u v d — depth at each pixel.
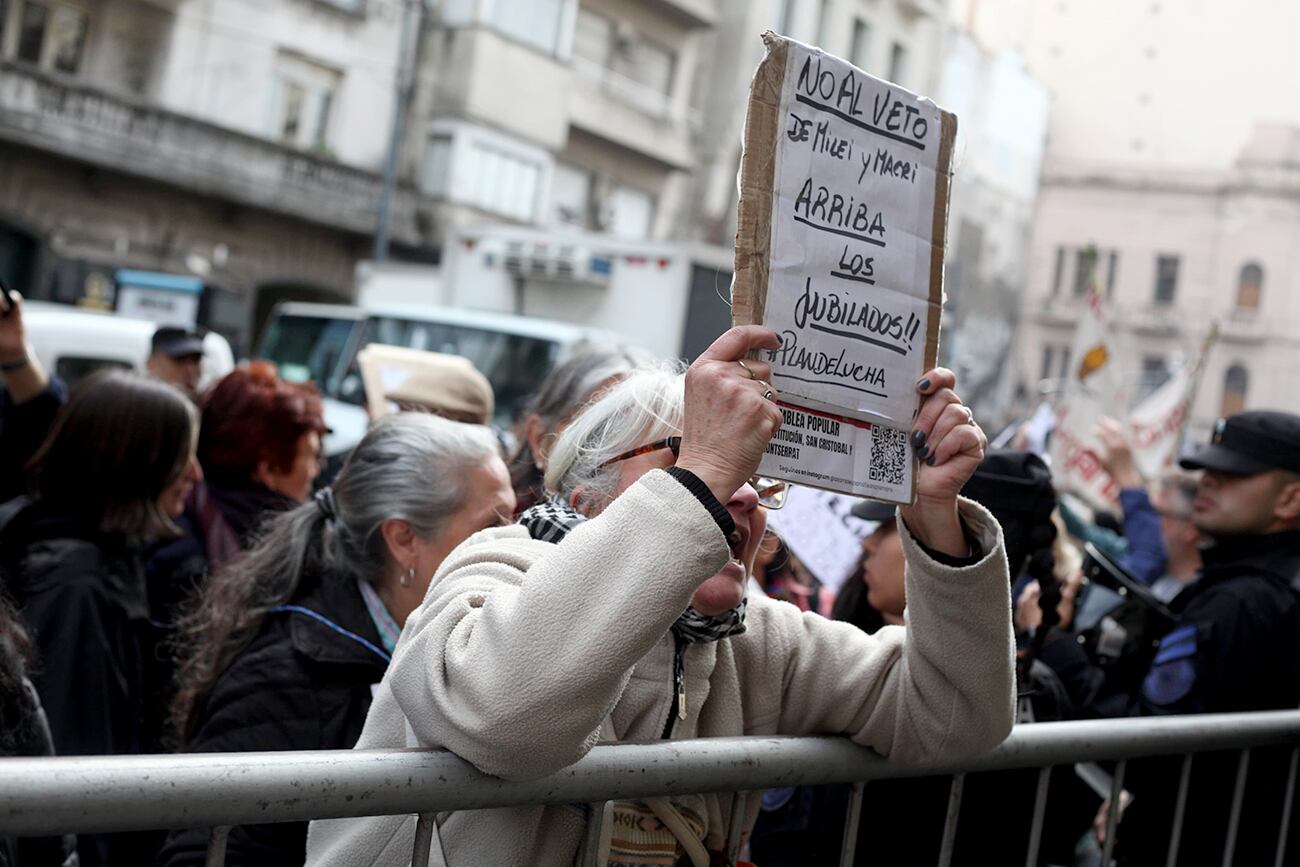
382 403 4.02
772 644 1.84
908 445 1.65
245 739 2.14
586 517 1.74
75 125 19.77
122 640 2.63
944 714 1.78
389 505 2.25
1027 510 2.39
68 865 1.93
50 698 2.46
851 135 1.57
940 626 1.74
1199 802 2.49
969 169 34.97
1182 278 41.41
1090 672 2.83
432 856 1.56
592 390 2.97
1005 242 37.75
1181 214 41.41
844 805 2.30
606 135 25.56
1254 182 40.69
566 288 10.84
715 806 1.75
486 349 10.23
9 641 1.81
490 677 1.37
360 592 2.29
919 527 1.73
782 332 1.51
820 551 3.40
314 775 1.33
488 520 2.29
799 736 1.78
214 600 2.34
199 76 21.20
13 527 2.64
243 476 3.35
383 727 1.66
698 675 1.71
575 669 1.35
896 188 1.62
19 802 1.16
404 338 10.70
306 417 3.43
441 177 23.50
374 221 23.36
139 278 11.35
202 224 21.80
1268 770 2.56
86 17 20.03
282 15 21.95
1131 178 41.72
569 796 1.51
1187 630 2.65
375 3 22.97
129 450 2.65
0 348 3.70
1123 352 41.56
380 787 1.37
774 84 1.50
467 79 23.25
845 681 1.84
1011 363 38.69
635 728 1.65
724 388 1.43
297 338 11.49
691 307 10.34
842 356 1.57
